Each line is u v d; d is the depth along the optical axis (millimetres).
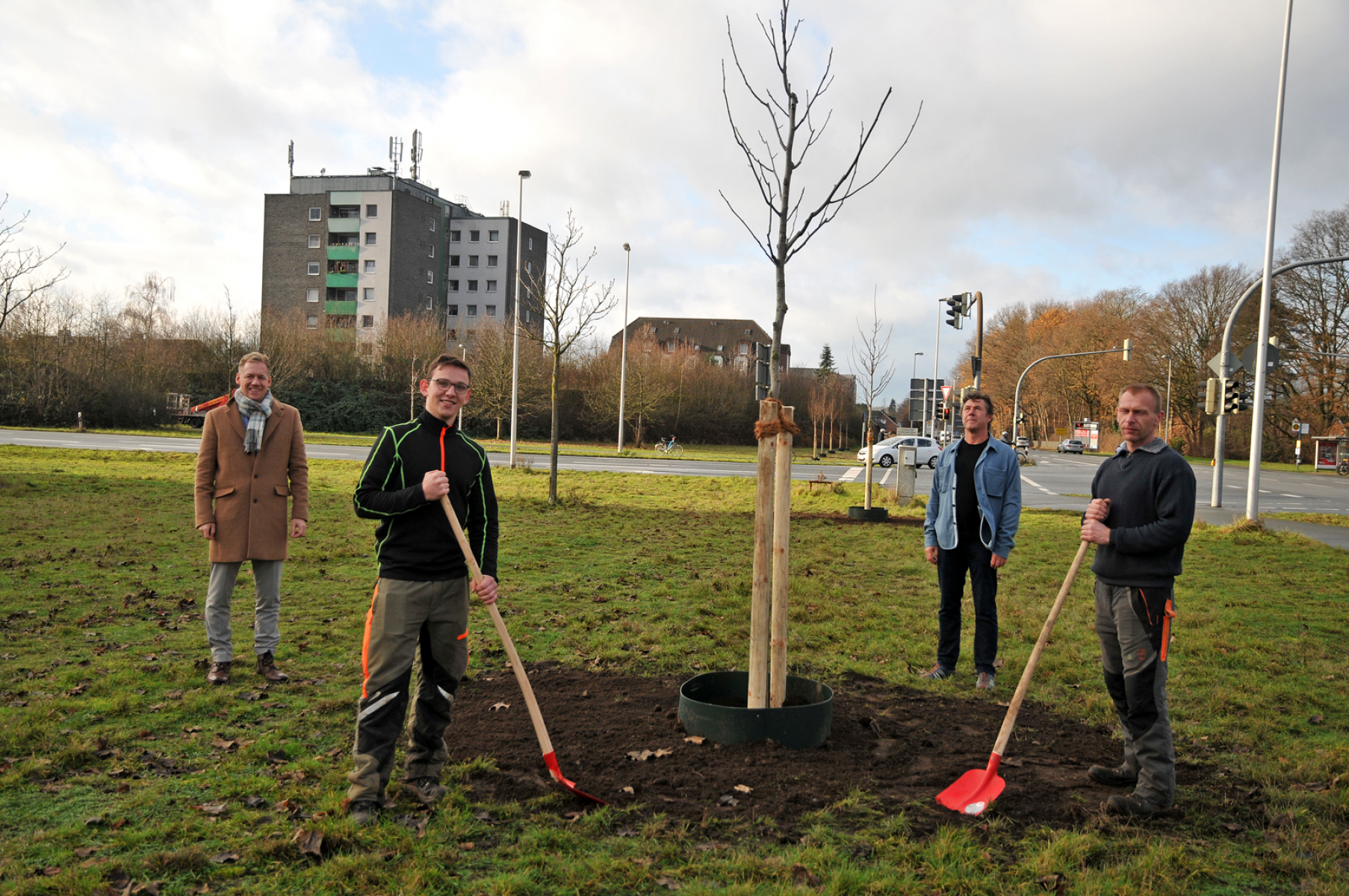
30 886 2707
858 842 3170
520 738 4168
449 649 3535
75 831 3117
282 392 54062
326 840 3062
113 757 3861
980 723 4684
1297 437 55750
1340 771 3979
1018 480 5500
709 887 2812
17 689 4730
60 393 42562
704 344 103938
